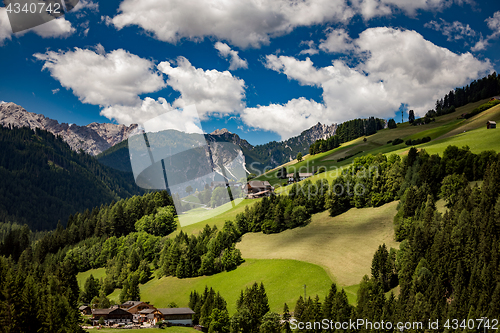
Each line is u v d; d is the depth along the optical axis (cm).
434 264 8088
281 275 10656
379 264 8838
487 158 11588
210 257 12756
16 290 8238
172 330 9000
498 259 7400
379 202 13188
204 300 9962
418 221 10200
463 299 7069
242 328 8244
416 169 12938
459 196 10412
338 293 7681
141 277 13575
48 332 8062
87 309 11544
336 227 12875
